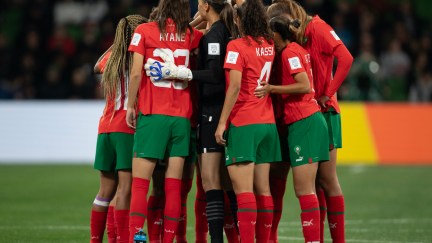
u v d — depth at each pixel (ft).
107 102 90.07
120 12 231.30
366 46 225.35
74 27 249.96
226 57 84.23
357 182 169.07
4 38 248.52
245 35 85.66
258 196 87.10
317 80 90.84
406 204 142.31
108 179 91.25
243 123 84.58
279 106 88.89
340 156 201.05
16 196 146.72
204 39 87.81
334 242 90.99
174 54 86.53
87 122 200.13
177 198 86.48
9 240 103.19
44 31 242.99
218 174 87.40
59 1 251.80
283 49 87.35
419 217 128.16
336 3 254.06
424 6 270.67
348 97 220.23
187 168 92.22
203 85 88.43
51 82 224.94
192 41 87.81
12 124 199.72
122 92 89.20
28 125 199.93
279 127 89.61
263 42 85.66
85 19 251.19
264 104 85.71
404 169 189.37
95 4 251.19
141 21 90.58
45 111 201.26
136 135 86.63
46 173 177.37
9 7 260.42
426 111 205.46
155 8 89.86
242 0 92.43
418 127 203.51
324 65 90.48
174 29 86.58
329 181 90.58
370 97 221.46
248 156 84.17
